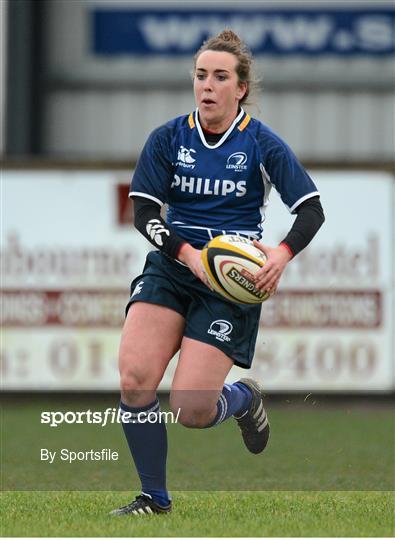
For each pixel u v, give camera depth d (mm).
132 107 56312
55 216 41594
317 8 55812
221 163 19469
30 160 41594
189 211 19797
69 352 41469
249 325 19844
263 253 19078
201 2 55969
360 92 56156
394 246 41625
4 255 41594
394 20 55719
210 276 18688
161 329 19359
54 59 56062
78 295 41438
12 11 52969
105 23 56125
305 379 41531
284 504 21281
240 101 20016
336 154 56312
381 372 41656
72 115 56188
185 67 56156
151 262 19953
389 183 41688
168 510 19984
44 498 22109
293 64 56031
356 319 41594
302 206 19500
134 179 19828
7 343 41531
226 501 21781
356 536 17609
